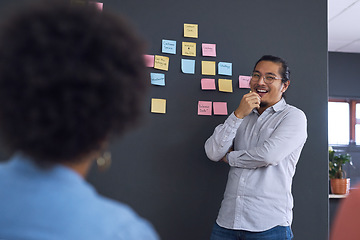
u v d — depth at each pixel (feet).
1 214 1.36
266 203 5.93
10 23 1.46
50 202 1.38
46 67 1.37
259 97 6.24
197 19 7.47
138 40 1.64
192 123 7.29
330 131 18.51
